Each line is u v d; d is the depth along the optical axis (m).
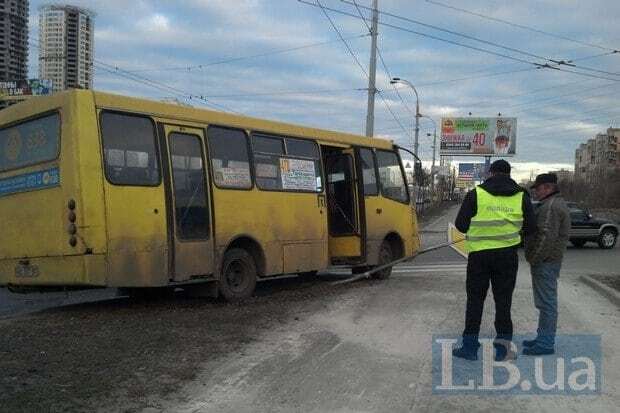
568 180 106.19
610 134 107.25
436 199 80.00
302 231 11.38
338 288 11.78
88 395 5.39
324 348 7.07
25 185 8.81
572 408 5.27
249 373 6.12
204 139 9.66
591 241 25.80
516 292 11.21
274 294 10.98
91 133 8.26
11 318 8.95
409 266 17.17
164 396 5.43
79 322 8.38
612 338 7.62
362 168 12.71
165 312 9.15
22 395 5.32
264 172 10.70
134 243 8.55
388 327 8.15
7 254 9.10
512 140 64.38
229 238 9.90
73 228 8.14
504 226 6.41
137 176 8.69
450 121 65.81
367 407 5.23
